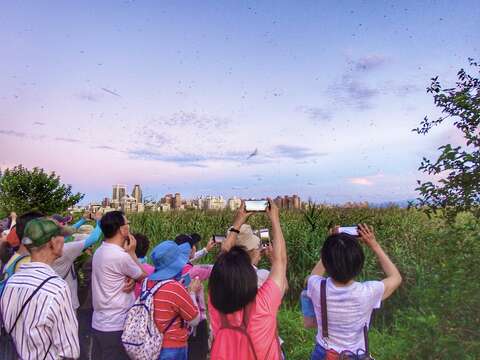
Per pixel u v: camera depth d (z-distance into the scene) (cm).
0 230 545
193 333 463
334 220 1075
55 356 278
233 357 249
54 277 289
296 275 875
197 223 1333
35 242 290
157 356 346
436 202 443
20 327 275
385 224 1064
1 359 279
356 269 282
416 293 459
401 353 450
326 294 289
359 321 285
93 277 409
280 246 287
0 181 1202
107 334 398
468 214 438
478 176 416
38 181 1200
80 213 895
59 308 279
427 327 399
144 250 529
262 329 252
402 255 767
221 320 257
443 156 422
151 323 348
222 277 252
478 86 445
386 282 296
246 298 250
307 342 597
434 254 445
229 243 308
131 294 416
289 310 731
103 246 412
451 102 444
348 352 279
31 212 379
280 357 262
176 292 352
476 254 403
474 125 433
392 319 693
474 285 390
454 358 380
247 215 312
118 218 415
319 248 870
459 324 397
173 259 366
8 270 360
